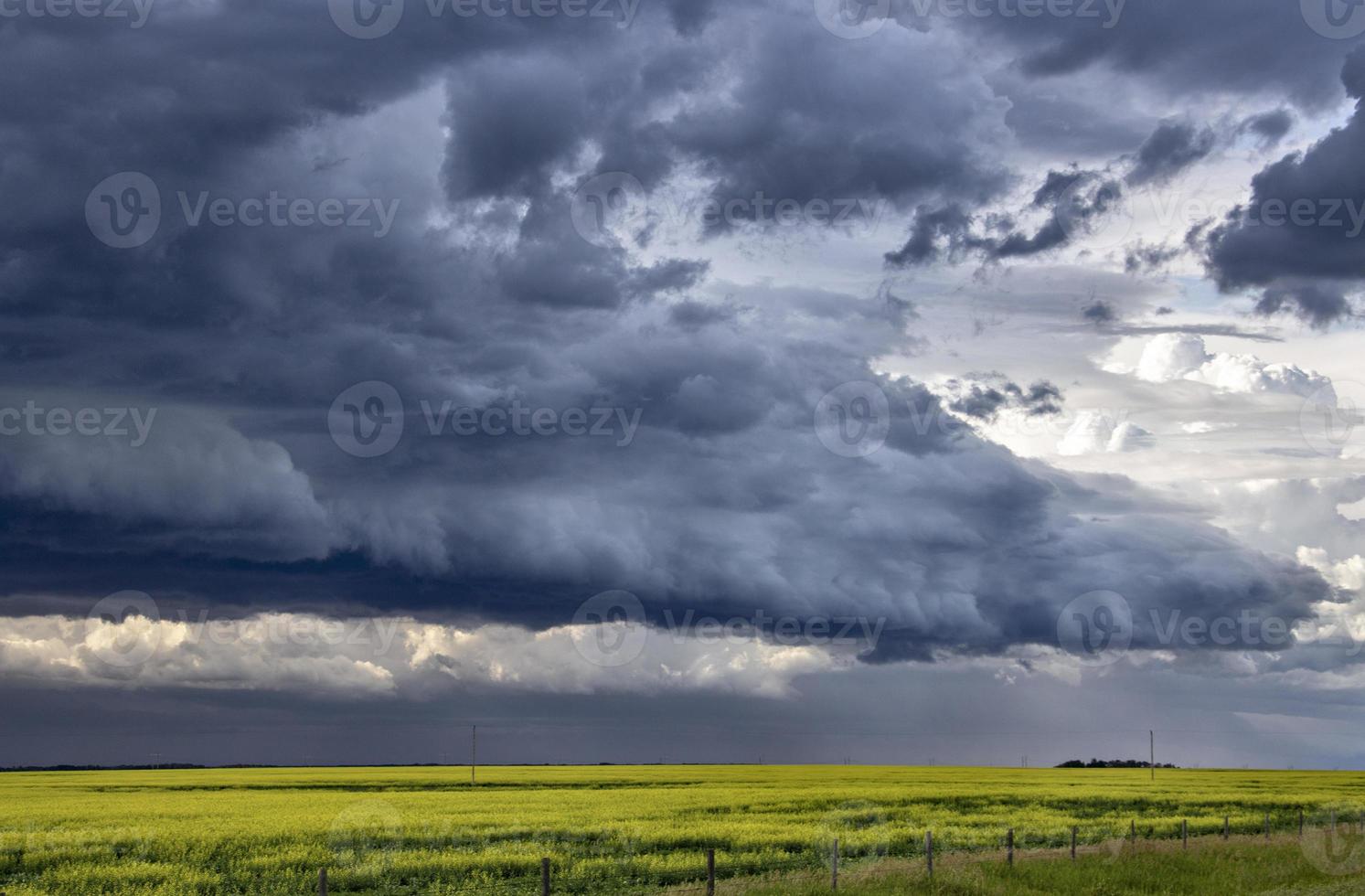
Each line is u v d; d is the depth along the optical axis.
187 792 65.81
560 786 70.44
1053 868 25.02
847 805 49.41
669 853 31.36
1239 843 31.47
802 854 30.98
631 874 27.25
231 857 29.97
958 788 66.62
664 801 51.34
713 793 59.06
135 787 73.62
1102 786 72.94
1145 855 27.84
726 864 28.44
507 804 49.41
